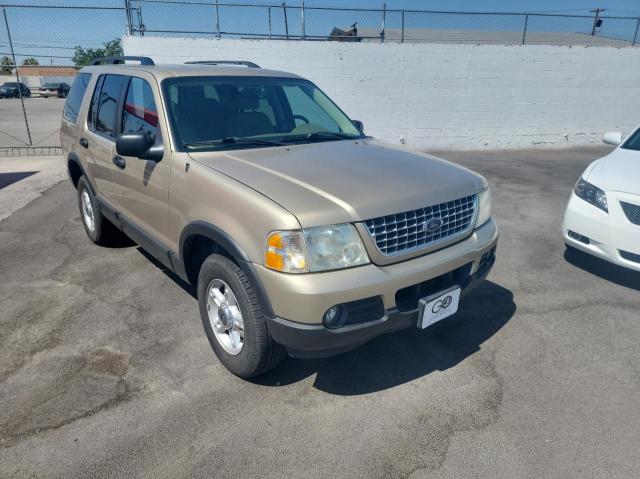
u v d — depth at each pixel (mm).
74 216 6414
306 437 2588
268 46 11180
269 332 2670
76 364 3193
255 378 3066
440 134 12672
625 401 2887
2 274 4559
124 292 4203
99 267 4723
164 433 2607
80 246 5301
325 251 2459
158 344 3434
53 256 5008
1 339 3473
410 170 3092
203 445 2529
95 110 4629
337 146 3602
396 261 2658
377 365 3230
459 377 3109
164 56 10781
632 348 3441
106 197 4523
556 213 6906
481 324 3762
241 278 2732
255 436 2594
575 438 2592
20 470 2365
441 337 3572
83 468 2379
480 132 12883
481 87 12508
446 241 2902
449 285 2953
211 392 2939
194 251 3293
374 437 2592
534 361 3283
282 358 2889
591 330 3678
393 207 2637
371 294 2520
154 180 3457
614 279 4605
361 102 12000
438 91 12297
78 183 5332
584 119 13398
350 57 11594
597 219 4359
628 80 13258
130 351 3344
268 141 3555
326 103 4422
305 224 2430
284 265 2445
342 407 2826
